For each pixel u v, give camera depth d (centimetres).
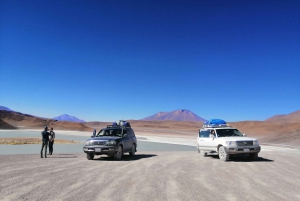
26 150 2077
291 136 4078
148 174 977
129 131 1773
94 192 702
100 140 1509
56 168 1123
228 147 1389
